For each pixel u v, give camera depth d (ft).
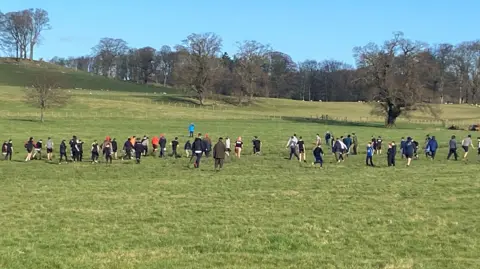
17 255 44.55
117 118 267.39
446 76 558.15
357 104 514.27
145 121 255.70
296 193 79.97
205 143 143.64
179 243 50.52
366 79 307.17
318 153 123.34
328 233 54.54
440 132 251.60
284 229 56.13
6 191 83.15
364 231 55.47
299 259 44.60
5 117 245.86
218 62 419.95
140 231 55.31
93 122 238.89
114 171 114.52
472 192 79.87
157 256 45.37
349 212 65.46
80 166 124.26
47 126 214.69
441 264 43.88
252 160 138.92
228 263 43.34
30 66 588.09
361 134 226.38
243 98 444.14
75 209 67.31
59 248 48.01
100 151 152.15
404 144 140.56
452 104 516.32
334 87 644.69
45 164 128.16
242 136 201.16
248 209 67.31
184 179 99.19
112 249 48.03
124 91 520.83
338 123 307.17
